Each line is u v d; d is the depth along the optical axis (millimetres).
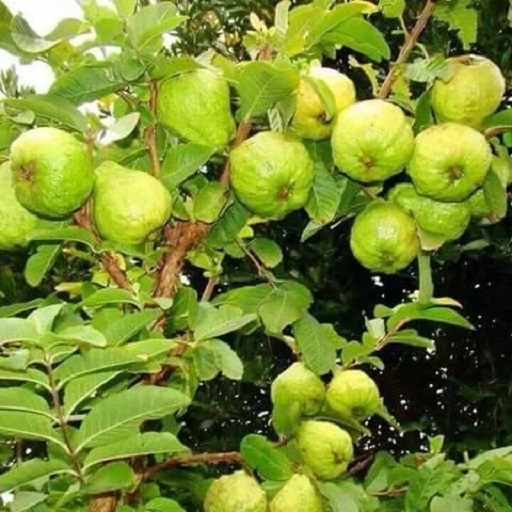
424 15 1148
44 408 930
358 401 1245
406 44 1151
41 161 1015
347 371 1263
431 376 2559
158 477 1307
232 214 1147
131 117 1049
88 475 1021
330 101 1074
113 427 940
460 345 2539
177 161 1078
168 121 1092
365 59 2359
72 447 944
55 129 1040
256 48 1163
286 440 1215
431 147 1106
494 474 1142
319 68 1142
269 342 2270
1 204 1070
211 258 1200
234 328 1064
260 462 1118
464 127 1120
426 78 1117
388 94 1232
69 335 884
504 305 2484
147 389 926
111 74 1073
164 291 1082
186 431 2395
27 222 1076
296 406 1183
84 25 1070
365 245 1160
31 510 1068
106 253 1064
